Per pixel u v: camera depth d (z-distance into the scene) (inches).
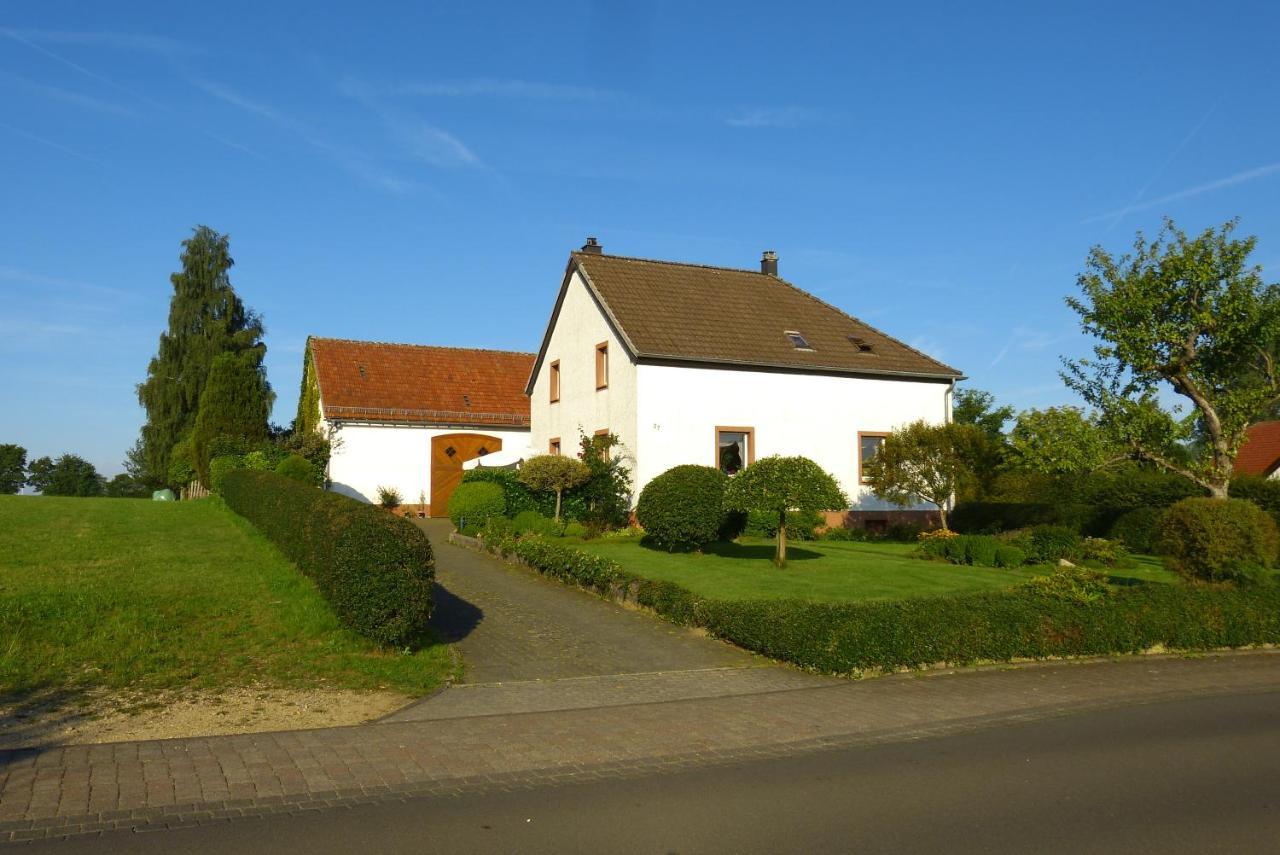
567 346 1103.0
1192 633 487.5
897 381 1071.0
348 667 378.9
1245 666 457.7
